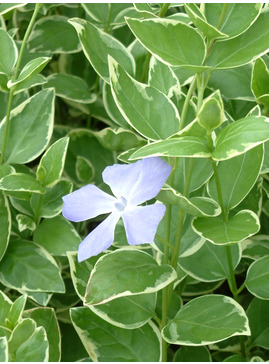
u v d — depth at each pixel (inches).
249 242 21.9
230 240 17.4
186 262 20.6
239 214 18.1
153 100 18.7
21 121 22.0
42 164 20.6
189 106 19.5
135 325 18.9
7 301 19.1
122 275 17.8
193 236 19.5
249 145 16.4
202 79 18.1
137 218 16.9
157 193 17.0
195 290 22.8
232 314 18.5
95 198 17.9
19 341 17.9
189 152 16.7
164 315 18.9
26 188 20.0
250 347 21.1
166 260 18.8
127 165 17.8
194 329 18.5
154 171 17.2
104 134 23.4
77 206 17.9
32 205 21.5
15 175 20.3
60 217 21.5
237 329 18.2
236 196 18.8
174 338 18.4
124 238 20.9
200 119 16.7
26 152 21.8
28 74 19.8
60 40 25.3
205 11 18.7
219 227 17.9
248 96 22.1
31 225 21.2
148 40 18.0
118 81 18.6
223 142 16.8
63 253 21.0
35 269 20.7
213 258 20.5
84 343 19.2
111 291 17.5
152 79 20.4
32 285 20.5
